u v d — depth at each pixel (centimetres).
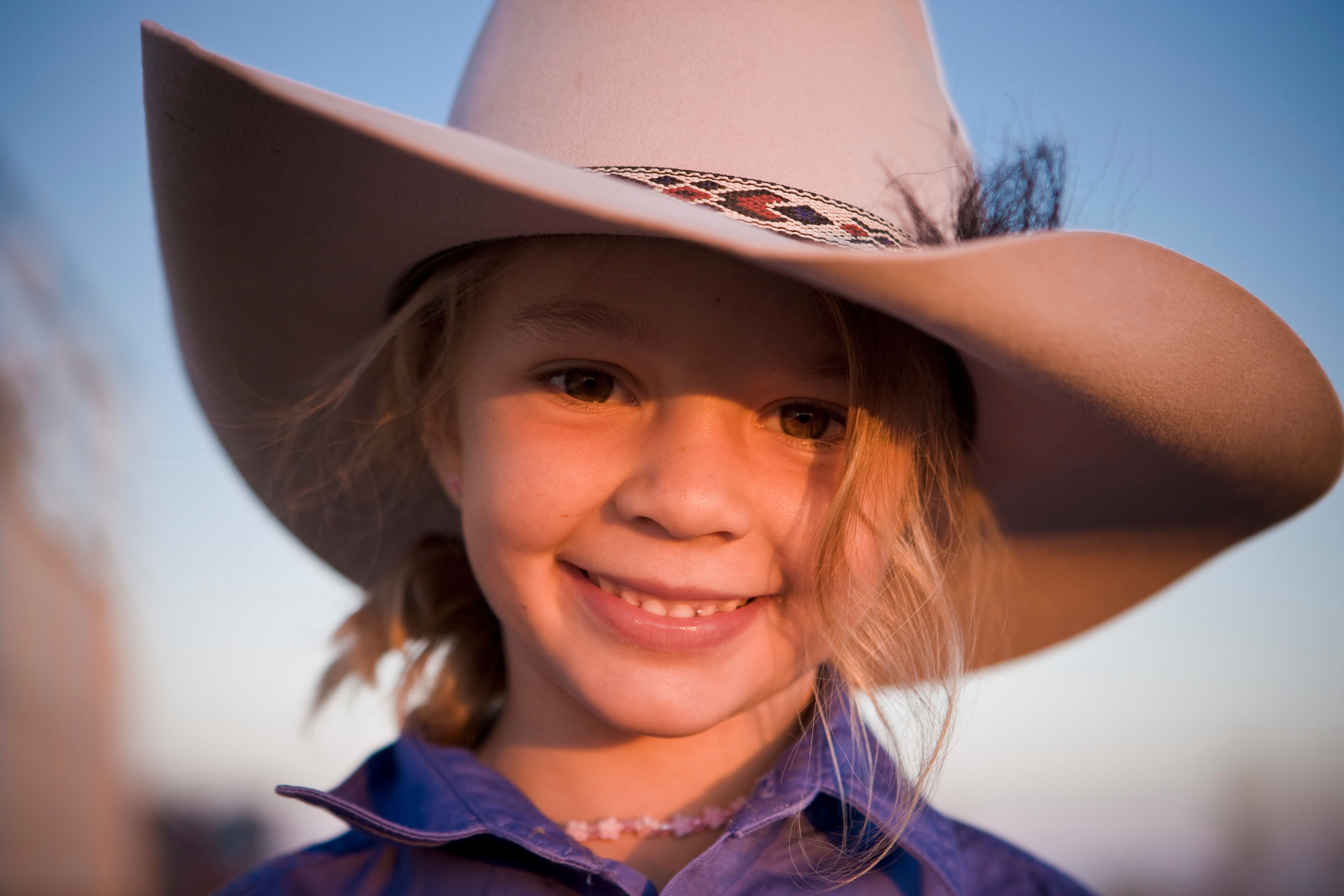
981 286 94
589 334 121
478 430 132
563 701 138
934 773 139
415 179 113
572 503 122
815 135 124
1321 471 140
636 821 134
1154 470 142
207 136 113
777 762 132
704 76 125
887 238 119
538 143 128
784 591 126
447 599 168
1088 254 96
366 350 156
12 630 521
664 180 117
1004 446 150
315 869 142
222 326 151
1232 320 112
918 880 135
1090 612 178
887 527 130
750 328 119
